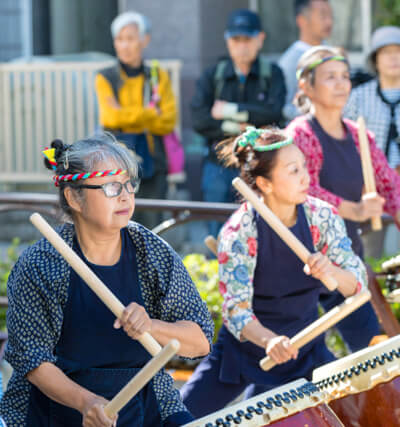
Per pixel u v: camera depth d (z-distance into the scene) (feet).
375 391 13.44
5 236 42.93
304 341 15.89
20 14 49.44
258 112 31.48
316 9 32.86
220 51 45.96
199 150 45.96
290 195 17.21
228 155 18.60
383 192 22.13
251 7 46.29
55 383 12.38
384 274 21.39
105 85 34.37
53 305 12.64
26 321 12.62
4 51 49.98
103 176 12.58
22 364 12.51
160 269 13.30
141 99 34.32
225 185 31.78
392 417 13.26
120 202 12.77
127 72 34.53
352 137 21.45
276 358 16.17
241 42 31.55
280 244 17.22
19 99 44.65
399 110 29.68
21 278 12.72
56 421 12.88
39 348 12.59
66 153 12.79
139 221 36.29
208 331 13.47
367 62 30.04
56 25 48.85
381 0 44.32
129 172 12.84
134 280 13.28
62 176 12.71
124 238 13.39
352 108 29.96
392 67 29.30
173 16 45.75
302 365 17.85
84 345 12.90
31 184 45.37
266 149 17.30
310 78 21.20
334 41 45.75
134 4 46.26
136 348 13.11
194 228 43.60
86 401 12.09
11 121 45.03
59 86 44.52
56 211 27.20
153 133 34.42
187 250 40.22
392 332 19.81
